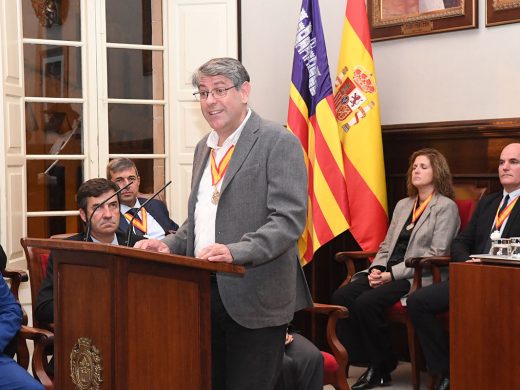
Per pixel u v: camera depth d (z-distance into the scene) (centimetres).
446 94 516
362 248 507
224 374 252
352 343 468
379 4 547
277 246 227
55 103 581
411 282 460
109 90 597
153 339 215
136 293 212
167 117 606
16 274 382
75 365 226
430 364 425
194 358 222
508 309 346
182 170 605
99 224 338
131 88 603
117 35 598
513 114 485
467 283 360
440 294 421
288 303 244
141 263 213
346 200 504
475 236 445
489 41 495
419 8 526
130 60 602
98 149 593
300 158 239
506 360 348
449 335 391
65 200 585
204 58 598
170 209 605
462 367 363
